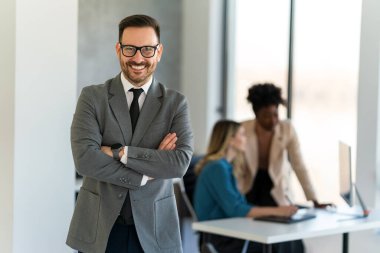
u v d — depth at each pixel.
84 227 2.93
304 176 5.25
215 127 4.93
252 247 4.79
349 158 4.53
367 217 4.73
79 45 6.73
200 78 7.70
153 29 2.89
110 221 2.86
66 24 4.23
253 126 5.28
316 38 6.50
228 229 4.22
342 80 6.22
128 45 2.85
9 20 3.96
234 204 4.66
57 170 4.23
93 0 6.83
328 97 6.38
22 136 4.02
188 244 6.80
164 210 2.99
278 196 5.19
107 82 3.03
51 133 4.18
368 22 5.50
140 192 2.90
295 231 4.18
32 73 4.05
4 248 4.04
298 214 4.73
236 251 4.63
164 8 7.59
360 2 5.97
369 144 5.54
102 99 2.96
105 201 2.89
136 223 2.88
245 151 5.23
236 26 7.58
